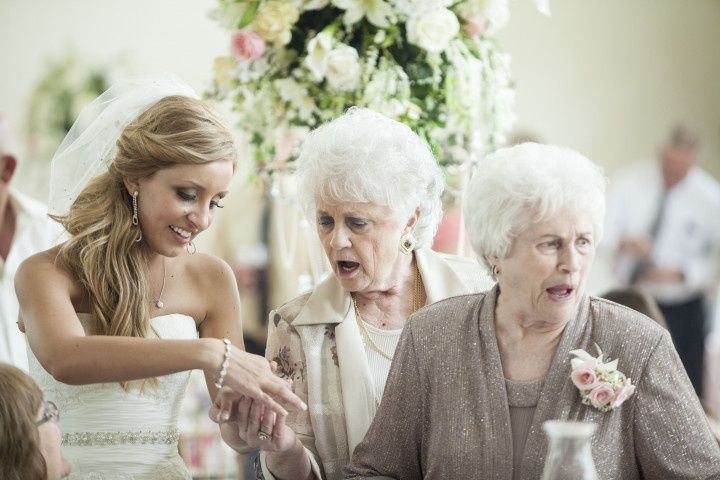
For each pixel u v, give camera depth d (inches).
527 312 92.2
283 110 141.6
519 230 90.3
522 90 344.2
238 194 315.0
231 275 121.5
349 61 130.8
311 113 138.8
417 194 110.5
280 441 102.5
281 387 100.7
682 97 346.6
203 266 120.0
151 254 114.6
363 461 102.0
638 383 91.7
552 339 94.6
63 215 115.0
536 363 94.7
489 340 95.6
